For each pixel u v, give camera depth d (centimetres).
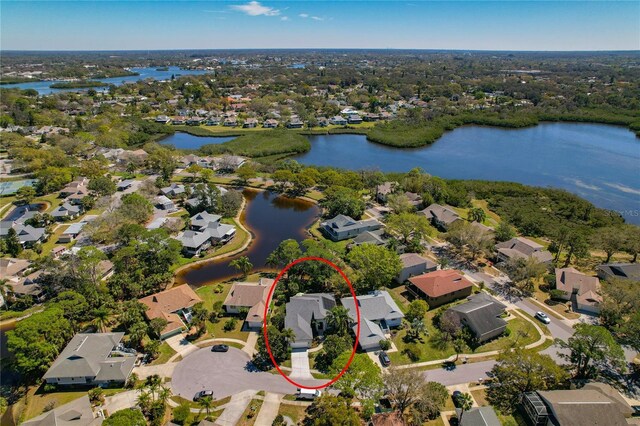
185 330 7044
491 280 8694
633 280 7862
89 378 5856
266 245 10562
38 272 8419
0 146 18388
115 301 7862
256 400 5597
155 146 18612
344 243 10469
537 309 7681
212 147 19875
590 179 16575
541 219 11856
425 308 7256
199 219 11194
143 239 9238
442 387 5462
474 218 11675
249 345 6694
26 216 11231
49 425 4828
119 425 4591
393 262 8281
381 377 5572
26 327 5978
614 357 5672
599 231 10062
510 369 5603
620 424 4825
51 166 15438
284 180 14450
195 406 5488
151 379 5941
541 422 5078
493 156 19962
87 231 10019
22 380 6028
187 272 9250
